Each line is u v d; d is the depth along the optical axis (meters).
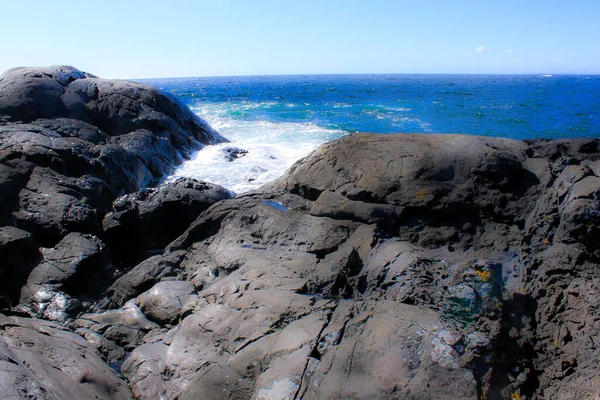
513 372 3.85
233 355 4.38
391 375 3.64
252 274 5.46
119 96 14.34
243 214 7.08
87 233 8.13
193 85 97.06
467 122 23.83
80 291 6.99
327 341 4.11
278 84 89.19
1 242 6.89
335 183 7.12
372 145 7.33
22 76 13.38
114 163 10.91
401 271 5.09
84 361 4.57
